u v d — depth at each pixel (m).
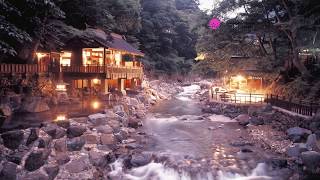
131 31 47.19
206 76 71.25
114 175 12.98
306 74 24.56
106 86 27.67
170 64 61.00
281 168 13.69
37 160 11.10
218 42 32.94
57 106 21.56
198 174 13.18
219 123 24.12
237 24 30.41
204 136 19.64
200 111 30.30
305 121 18.34
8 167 10.05
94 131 15.57
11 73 20.31
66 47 28.06
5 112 17.39
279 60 28.97
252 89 36.28
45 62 26.45
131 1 40.94
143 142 17.52
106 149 14.46
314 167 13.23
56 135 13.12
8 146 10.83
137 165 13.97
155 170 13.54
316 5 23.56
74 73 26.56
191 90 54.75
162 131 20.97
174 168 13.60
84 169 12.46
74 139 13.55
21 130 11.69
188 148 16.73
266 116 23.36
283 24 23.47
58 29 25.42
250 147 17.00
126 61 39.78
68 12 29.19
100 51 30.34
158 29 58.84
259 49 33.12
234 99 30.08
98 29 32.50
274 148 16.44
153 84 47.47
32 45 22.81
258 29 28.52
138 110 27.56
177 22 66.25
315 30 24.19
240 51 33.09
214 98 33.22
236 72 33.22
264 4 27.67
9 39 20.95
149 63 53.75
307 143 15.45
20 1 19.38
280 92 27.41
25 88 20.84
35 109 18.91
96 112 19.03
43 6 20.22
